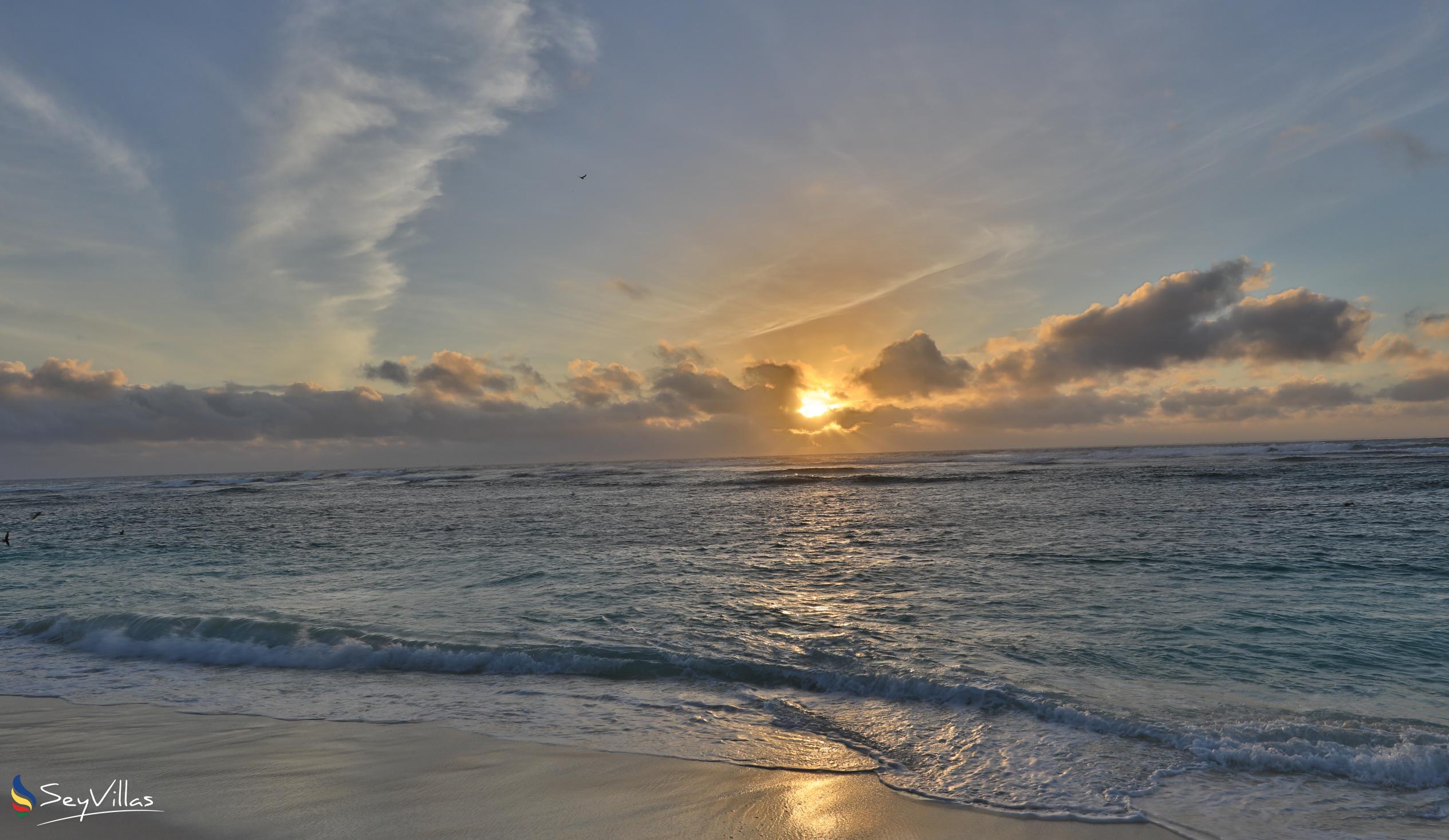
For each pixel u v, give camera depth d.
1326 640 10.68
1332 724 7.45
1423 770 6.43
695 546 22.95
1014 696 8.41
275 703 8.80
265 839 5.20
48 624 13.02
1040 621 12.08
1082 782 6.32
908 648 10.65
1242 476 47.44
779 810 5.77
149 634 12.01
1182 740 7.16
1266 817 5.70
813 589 15.41
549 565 19.34
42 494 86.06
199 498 67.44
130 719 8.21
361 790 6.12
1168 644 10.59
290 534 30.27
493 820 5.55
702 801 5.93
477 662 10.46
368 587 16.70
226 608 14.57
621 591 15.44
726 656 10.36
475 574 18.17
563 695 9.05
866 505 37.12
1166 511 28.52
